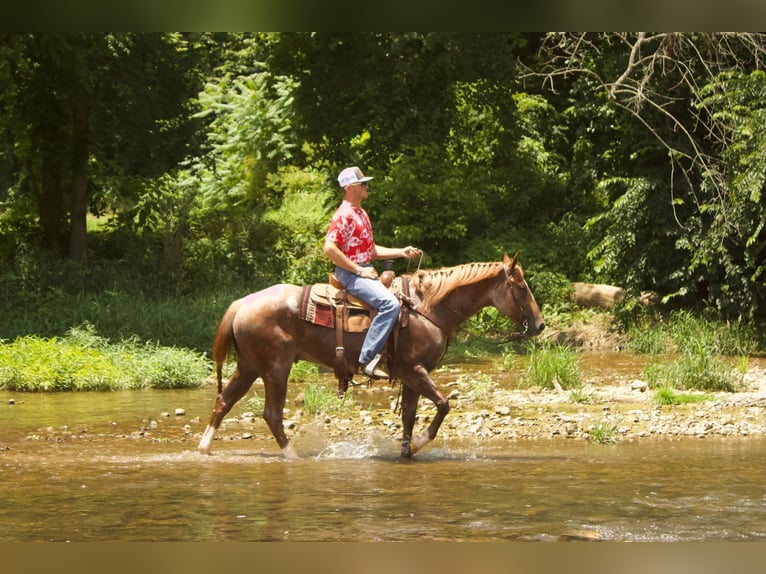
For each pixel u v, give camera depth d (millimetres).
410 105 23891
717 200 20344
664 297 21156
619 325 21219
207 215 27156
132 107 22500
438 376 16062
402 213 23344
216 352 9180
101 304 19562
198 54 23547
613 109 21953
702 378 14195
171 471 8086
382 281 9062
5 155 23422
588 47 22719
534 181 26438
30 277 21125
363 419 11406
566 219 25516
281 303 8984
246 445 9727
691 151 21188
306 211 28141
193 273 23344
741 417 11523
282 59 24016
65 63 20500
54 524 6148
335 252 8820
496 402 12883
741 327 20219
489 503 6805
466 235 25141
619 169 22609
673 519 6336
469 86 24844
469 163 25922
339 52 23281
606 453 9195
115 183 23531
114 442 9812
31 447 9445
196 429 10742
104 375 14477
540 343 20250
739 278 20078
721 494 7145
